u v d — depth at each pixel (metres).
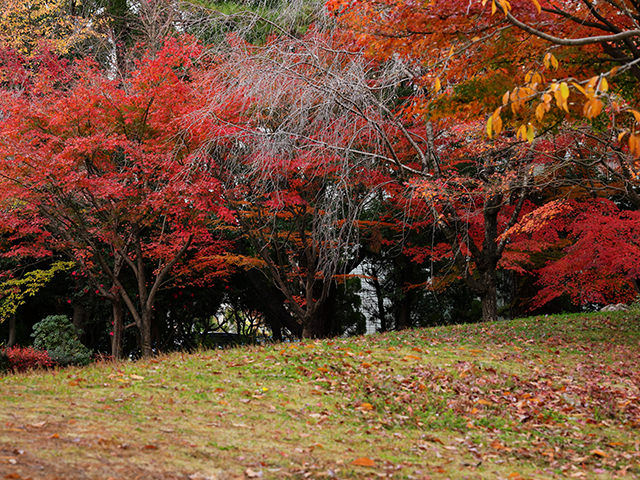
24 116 11.62
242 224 14.84
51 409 5.53
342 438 5.43
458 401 6.95
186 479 3.91
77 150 11.45
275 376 7.84
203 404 6.28
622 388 7.71
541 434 5.93
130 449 4.42
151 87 11.92
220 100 11.62
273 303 19.81
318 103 12.12
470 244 14.53
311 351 9.49
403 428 6.00
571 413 6.66
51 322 14.16
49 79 13.72
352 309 26.50
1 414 5.12
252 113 12.55
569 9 7.59
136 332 20.50
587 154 13.16
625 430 6.12
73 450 4.20
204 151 11.88
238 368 8.31
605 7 7.50
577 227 14.37
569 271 15.05
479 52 8.05
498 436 5.84
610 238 13.52
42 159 11.23
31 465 3.74
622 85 8.51
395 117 12.81
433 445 5.43
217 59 12.91
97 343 22.25
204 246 17.20
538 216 13.20
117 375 7.74
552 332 12.12
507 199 13.55
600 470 4.92
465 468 4.80
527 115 7.59
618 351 10.16
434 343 10.64
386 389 7.36
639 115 4.35
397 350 9.88
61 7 19.50
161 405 6.10
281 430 5.51
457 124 13.26
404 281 23.30
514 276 20.05
